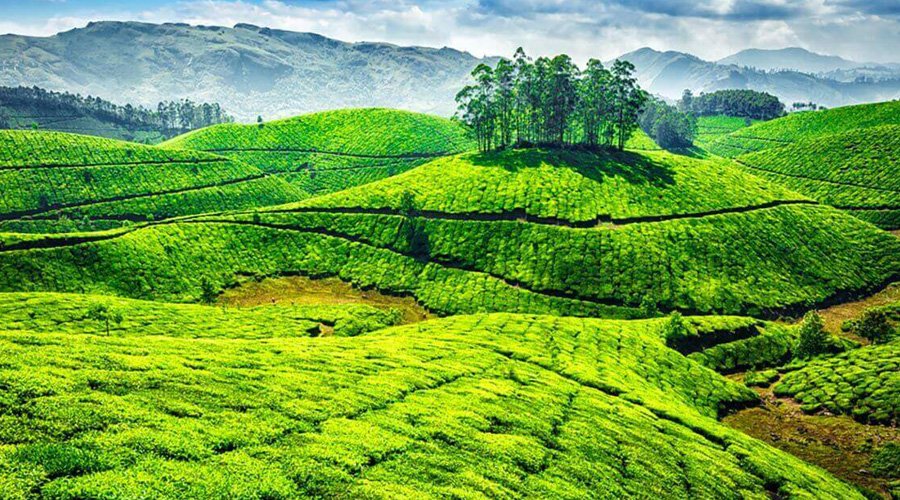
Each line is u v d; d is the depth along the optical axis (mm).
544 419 51500
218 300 136750
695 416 68062
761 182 196500
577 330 100188
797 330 117125
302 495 29141
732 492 46406
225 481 28484
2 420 29578
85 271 130625
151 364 43281
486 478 36031
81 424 30984
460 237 156750
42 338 44844
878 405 77000
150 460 28938
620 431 53312
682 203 168875
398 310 129500
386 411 44719
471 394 54156
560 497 35969
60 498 24500
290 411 40000
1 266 122188
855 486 60500
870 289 146375
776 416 82000
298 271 152750
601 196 168875
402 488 31781
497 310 131375
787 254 152875
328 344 68938
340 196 180250
